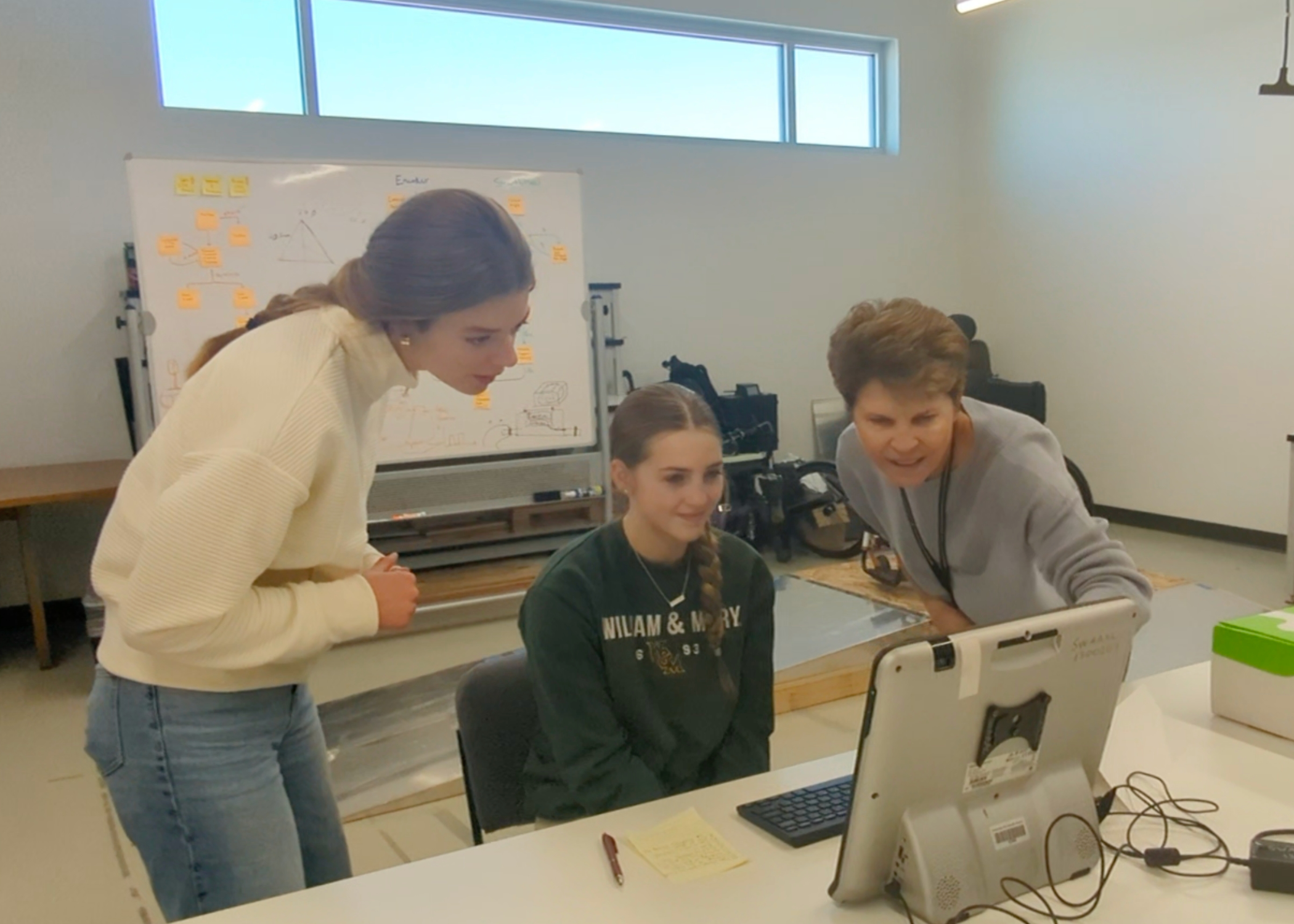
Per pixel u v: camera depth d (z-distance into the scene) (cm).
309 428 114
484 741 146
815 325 593
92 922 209
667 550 140
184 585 108
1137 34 518
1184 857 104
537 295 425
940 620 173
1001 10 596
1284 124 455
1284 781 121
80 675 372
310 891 102
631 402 139
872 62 613
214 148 440
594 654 135
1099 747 107
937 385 127
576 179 428
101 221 427
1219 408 498
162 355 368
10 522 430
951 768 94
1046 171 579
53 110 414
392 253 116
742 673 144
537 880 102
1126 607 103
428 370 127
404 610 127
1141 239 528
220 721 121
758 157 565
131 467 122
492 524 444
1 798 269
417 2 473
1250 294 477
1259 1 459
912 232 623
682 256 548
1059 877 100
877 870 95
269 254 379
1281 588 415
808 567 492
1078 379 574
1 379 420
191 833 123
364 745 286
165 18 432
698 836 110
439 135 482
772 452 531
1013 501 142
